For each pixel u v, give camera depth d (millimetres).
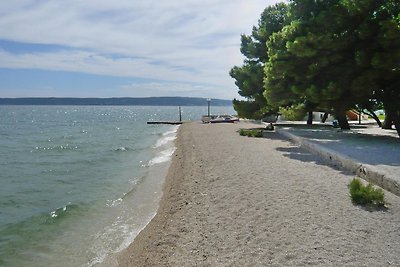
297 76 20234
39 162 23984
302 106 25391
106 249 8227
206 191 11117
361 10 17906
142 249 7535
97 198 13281
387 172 10227
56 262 7754
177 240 7527
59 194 14492
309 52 18375
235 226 7785
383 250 6113
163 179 15500
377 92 20484
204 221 8391
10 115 125688
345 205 8539
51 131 55812
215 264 6129
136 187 14492
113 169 20141
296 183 10836
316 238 6715
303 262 5824
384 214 7828
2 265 7695
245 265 5949
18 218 11195
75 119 102188
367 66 18234
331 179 11195
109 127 65500
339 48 18609
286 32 20297
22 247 8719
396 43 16828
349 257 5895
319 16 18969
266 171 12938
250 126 43156
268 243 6699
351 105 21781
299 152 17688
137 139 40219
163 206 10672
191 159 18203
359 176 11461
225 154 18188
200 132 35938
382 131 26469
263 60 33688
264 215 8219
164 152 25578
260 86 32188
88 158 25266
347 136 21953
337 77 19516
